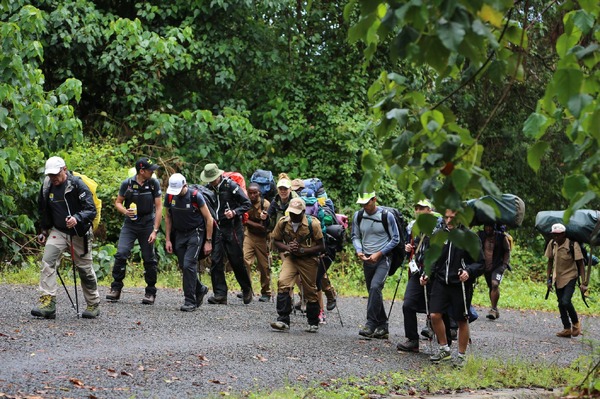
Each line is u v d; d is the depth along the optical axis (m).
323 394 7.32
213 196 13.84
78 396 6.75
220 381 7.75
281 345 10.04
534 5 18.52
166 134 22.44
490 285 15.95
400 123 4.17
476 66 4.02
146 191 12.70
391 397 7.59
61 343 9.07
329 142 24.58
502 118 27.02
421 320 14.51
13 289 13.95
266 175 14.85
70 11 21.58
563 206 28.08
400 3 3.86
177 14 23.97
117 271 12.94
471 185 4.05
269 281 14.87
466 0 3.74
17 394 6.63
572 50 4.43
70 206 10.49
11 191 18.36
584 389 7.90
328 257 13.16
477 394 8.06
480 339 12.68
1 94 15.34
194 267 12.56
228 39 24.14
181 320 11.45
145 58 21.64
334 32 25.70
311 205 12.81
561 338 13.83
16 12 19.67
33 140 18.25
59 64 22.75
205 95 25.16
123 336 9.81
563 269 14.09
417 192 4.50
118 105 23.64
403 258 11.31
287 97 25.30
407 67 24.19
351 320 13.59
